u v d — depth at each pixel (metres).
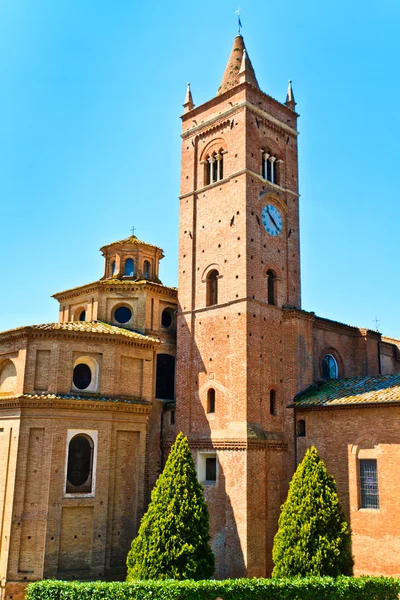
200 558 32.09
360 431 36.50
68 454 37.25
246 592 28.50
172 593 27.94
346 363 49.91
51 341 38.91
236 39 49.25
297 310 42.91
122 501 38.88
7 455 37.03
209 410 41.41
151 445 43.75
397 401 34.22
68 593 29.39
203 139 47.34
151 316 47.66
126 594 28.44
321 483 33.00
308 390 42.09
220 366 41.19
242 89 44.59
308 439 39.28
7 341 40.31
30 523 35.62
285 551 32.31
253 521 36.97
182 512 32.50
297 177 48.19
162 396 46.56
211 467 40.66
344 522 32.53
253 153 43.88
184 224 46.84
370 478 35.81
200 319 43.66
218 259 43.38
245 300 40.25
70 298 51.25
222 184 44.50
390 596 29.89
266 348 41.19
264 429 39.53
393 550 33.47
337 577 30.05
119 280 50.34
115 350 40.44
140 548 32.56
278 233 44.91
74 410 37.62
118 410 39.19
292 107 49.09
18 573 34.81
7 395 39.41
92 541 36.66
